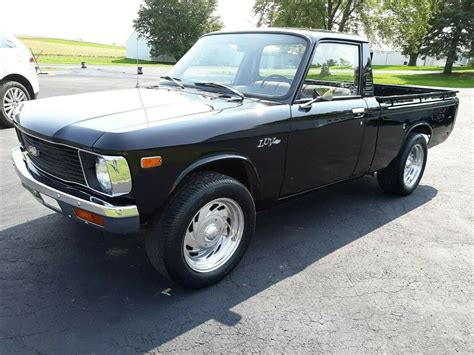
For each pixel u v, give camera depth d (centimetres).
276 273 337
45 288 302
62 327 263
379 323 281
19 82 805
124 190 253
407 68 4684
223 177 299
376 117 423
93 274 322
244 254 332
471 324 285
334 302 302
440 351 258
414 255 379
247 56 381
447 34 3572
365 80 418
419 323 283
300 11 2848
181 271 290
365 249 385
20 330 258
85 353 243
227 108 312
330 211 472
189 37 5581
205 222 303
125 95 351
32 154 315
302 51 356
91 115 284
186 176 283
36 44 6050
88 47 6781
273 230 415
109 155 246
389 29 2914
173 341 256
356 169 430
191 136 272
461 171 665
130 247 365
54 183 289
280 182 348
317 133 360
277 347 255
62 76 1844
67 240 372
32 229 391
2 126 794
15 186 502
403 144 491
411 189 529
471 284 335
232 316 282
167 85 397
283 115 329
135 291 304
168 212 277
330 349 255
